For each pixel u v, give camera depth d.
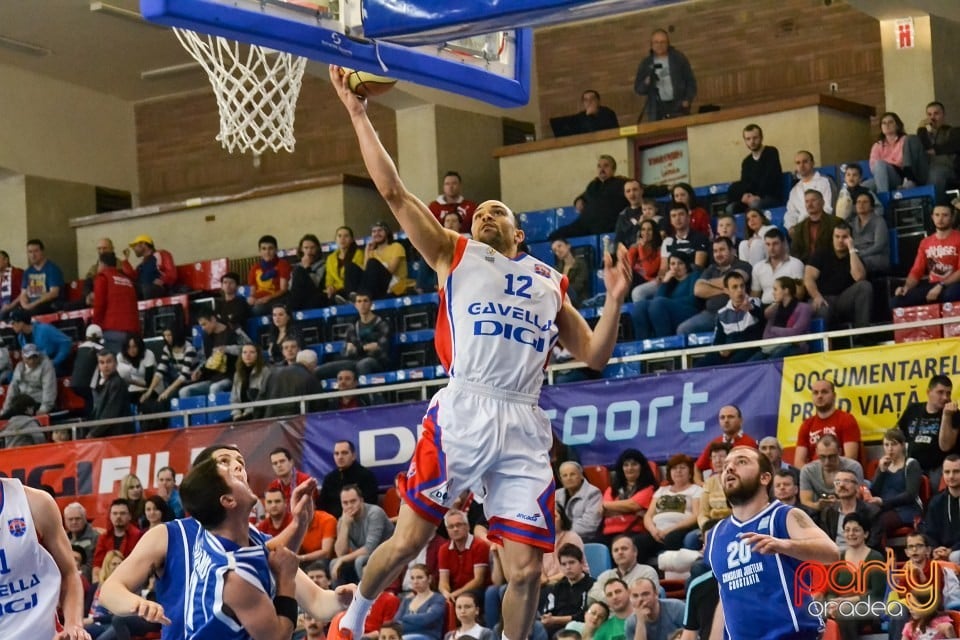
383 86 7.25
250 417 17.88
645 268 17.31
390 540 6.60
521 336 6.56
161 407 19.28
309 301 19.70
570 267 18.02
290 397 16.59
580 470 13.80
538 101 24.20
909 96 19.61
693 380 14.37
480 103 23.02
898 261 17.11
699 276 16.66
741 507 7.75
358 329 18.22
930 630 10.42
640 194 18.27
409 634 13.05
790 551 7.38
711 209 19.27
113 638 14.14
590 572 13.33
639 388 14.56
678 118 20.56
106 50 23.52
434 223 6.73
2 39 22.59
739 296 15.60
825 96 19.69
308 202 22.89
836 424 13.48
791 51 22.20
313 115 25.03
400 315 18.67
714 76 22.81
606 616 12.10
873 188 17.67
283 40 6.88
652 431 14.45
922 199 17.03
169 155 26.02
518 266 6.67
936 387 13.14
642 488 13.85
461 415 6.52
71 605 6.69
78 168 25.05
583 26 23.80
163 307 20.41
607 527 13.66
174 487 16.38
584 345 6.88
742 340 15.60
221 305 19.86
